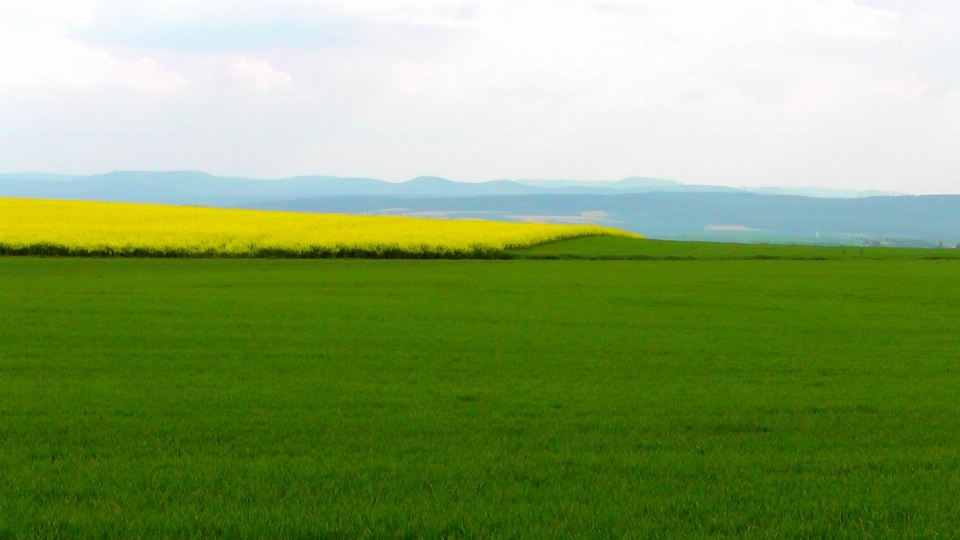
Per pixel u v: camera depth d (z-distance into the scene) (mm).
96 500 5711
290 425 8219
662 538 5113
